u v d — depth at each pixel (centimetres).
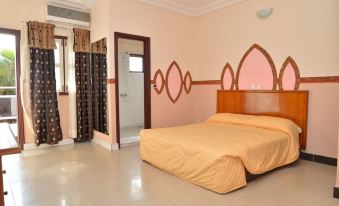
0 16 368
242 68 421
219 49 460
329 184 258
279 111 368
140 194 234
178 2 455
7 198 226
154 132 326
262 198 226
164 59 465
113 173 291
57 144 430
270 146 281
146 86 450
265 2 382
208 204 215
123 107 616
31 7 393
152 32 443
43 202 219
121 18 401
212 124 395
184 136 301
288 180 270
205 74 493
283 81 367
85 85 445
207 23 482
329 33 315
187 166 262
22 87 385
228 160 233
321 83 326
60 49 427
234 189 239
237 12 424
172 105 486
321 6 321
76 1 421
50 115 409
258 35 394
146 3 431
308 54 338
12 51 402
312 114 338
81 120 444
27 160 340
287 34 358
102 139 427
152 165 319
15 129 411
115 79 402
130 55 617
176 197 228
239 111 423
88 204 215
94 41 435
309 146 343
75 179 272
